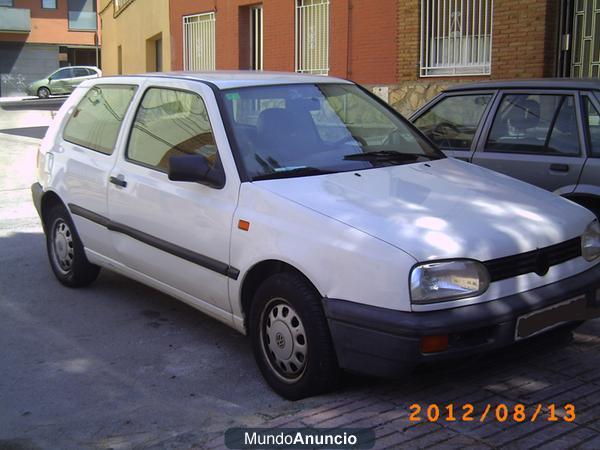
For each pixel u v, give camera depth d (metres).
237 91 4.80
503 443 3.42
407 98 11.35
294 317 3.94
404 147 5.11
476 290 3.54
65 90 38.75
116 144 5.50
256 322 4.18
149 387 4.31
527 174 5.76
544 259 3.81
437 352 3.45
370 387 4.09
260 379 4.38
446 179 4.50
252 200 4.20
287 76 5.26
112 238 5.42
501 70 10.14
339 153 4.69
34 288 6.30
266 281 4.07
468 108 6.34
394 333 3.45
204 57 16.62
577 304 3.93
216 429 3.75
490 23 10.27
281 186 4.20
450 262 3.50
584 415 3.69
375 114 5.29
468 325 3.46
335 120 4.98
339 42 12.50
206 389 4.26
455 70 10.83
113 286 6.35
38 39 42.00
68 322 5.46
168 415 3.94
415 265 3.46
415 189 4.23
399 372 3.52
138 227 5.09
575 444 3.39
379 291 3.52
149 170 5.05
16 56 41.72
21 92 42.12
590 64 9.47
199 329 5.27
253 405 4.02
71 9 42.72
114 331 5.26
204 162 4.42
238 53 15.16
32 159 15.05
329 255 3.71
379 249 3.55
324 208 3.90
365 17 11.95
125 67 26.12
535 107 5.85
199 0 16.33
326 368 3.83
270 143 4.56
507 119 6.02
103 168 5.52
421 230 3.63
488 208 3.99
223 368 4.56
